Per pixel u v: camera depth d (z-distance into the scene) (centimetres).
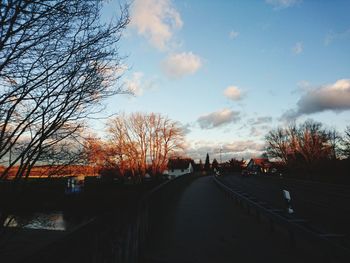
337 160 4297
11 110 500
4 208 535
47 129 542
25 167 537
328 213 1350
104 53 552
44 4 469
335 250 568
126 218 608
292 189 2883
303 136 6538
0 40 455
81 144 626
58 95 532
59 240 318
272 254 761
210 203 1830
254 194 2366
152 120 6431
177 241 914
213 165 12900
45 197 594
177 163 10662
